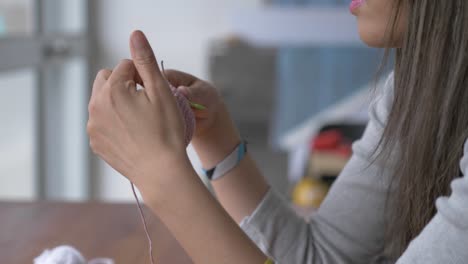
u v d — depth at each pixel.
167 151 0.68
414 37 0.72
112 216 1.10
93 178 2.93
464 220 0.61
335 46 2.91
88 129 0.71
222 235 0.67
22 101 2.32
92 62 2.86
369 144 0.93
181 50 2.91
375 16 0.75
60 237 1.00
